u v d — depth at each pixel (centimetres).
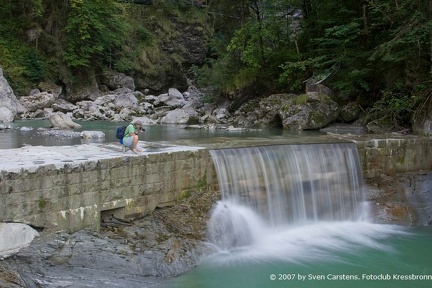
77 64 3325
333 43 2038
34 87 3075
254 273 859
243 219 1024
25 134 1619
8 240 734
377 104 1767
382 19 1770
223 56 2861
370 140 1309
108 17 3619
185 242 882
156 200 943
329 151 1230
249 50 2364
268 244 1018
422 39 1590
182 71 4250
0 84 2453
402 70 1759
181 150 994
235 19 2842
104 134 1627
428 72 1586
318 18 2217
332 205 1208
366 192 1252
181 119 2306
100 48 3425
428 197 1289
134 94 3472
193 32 4338
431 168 1395
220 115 2395
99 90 3497
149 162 923
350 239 1068
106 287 722
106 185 853
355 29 1891
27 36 3225
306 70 2259
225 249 954
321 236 1084
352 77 1916
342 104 2036
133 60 3875
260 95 2438
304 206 1165
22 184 745
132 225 889
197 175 1016
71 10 3353
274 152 1146
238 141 1279
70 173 800
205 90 2981
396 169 1341
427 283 841
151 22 4184
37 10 3173
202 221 955
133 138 928
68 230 803
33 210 760
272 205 1112
